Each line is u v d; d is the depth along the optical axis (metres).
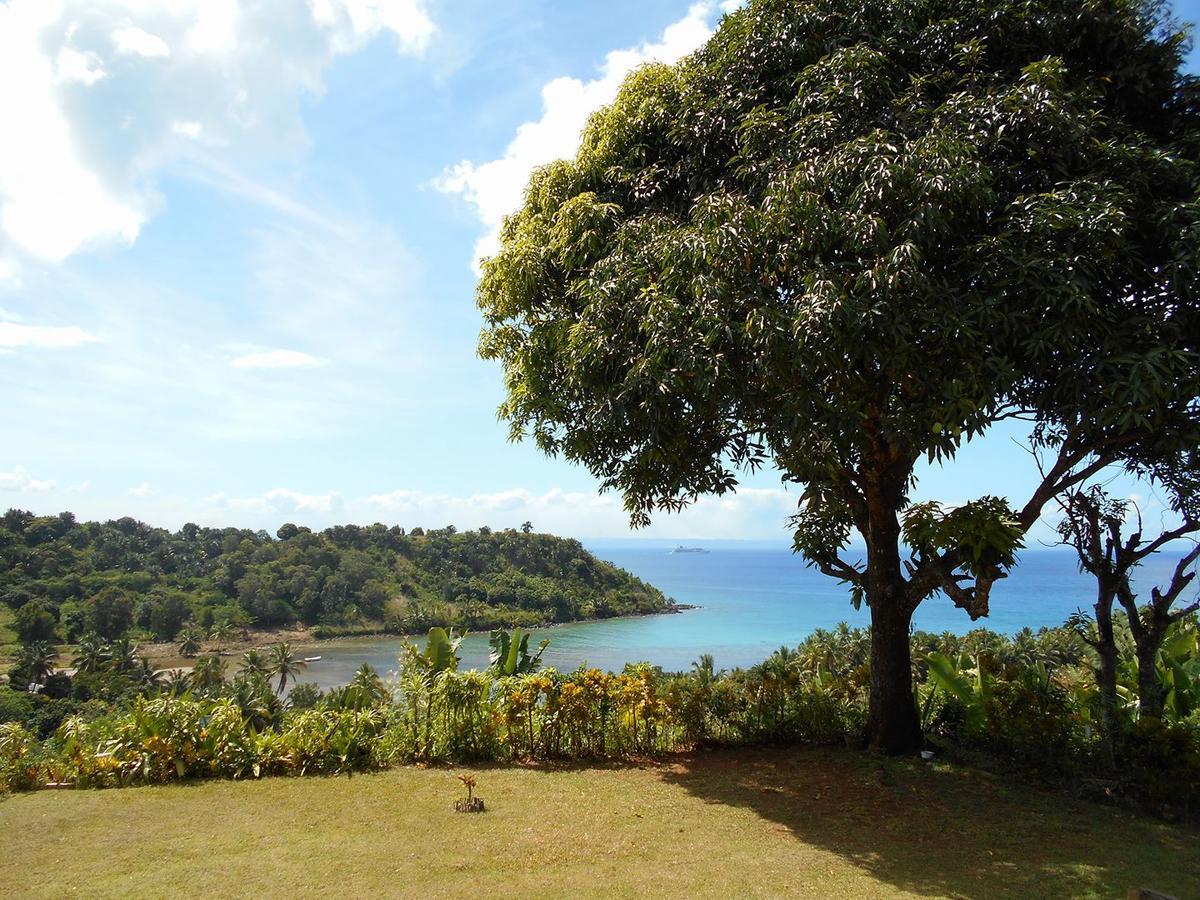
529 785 6.79
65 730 7.21
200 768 7.01
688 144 7.32
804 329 5.18
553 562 136.00
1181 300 5.54
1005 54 6.49
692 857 4.98
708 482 7.80
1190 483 6.88
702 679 9.26
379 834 5.35
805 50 6.72
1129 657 9.75
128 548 100.75
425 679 8.35
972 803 6.28
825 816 5.95
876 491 8.01
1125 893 4.46
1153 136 6.47
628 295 6.39
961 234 5.67
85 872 4.54
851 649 30.36
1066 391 5.61
